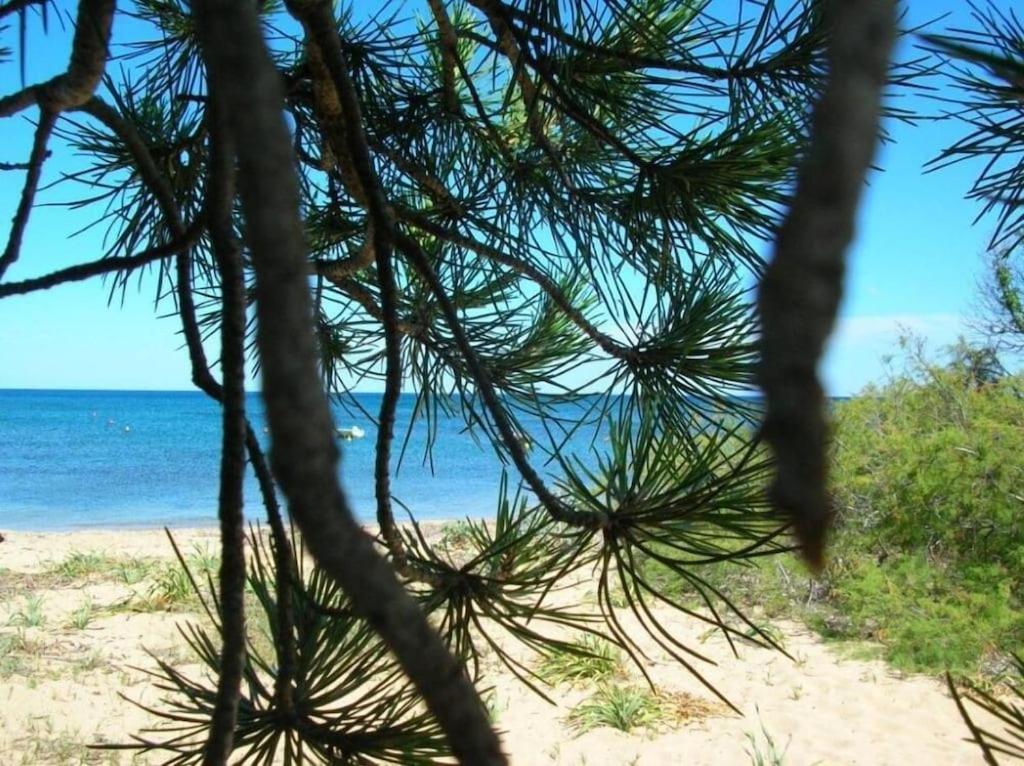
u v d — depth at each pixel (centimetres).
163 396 11819
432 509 2484
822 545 24
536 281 202
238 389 91
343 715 141
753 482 137
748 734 623
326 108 193
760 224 201
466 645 150
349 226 248
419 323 252
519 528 163
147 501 2989
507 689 730
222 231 94
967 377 905
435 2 193
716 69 187
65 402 10525
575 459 149
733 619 894
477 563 150
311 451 36
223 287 93
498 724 657
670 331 204
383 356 274
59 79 124
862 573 834
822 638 859
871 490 847
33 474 3712
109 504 2916
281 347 36
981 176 106
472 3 182
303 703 140
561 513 135
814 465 23
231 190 97
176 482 3462
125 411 8744
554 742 657
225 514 89
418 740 138
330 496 37
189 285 131
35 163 134
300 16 126
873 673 775
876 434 880
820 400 23
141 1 226
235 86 37
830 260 23
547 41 187
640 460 144
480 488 2969
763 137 189
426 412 272
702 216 205
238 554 89
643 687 748
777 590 910
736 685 761
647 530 142
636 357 204
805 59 177
